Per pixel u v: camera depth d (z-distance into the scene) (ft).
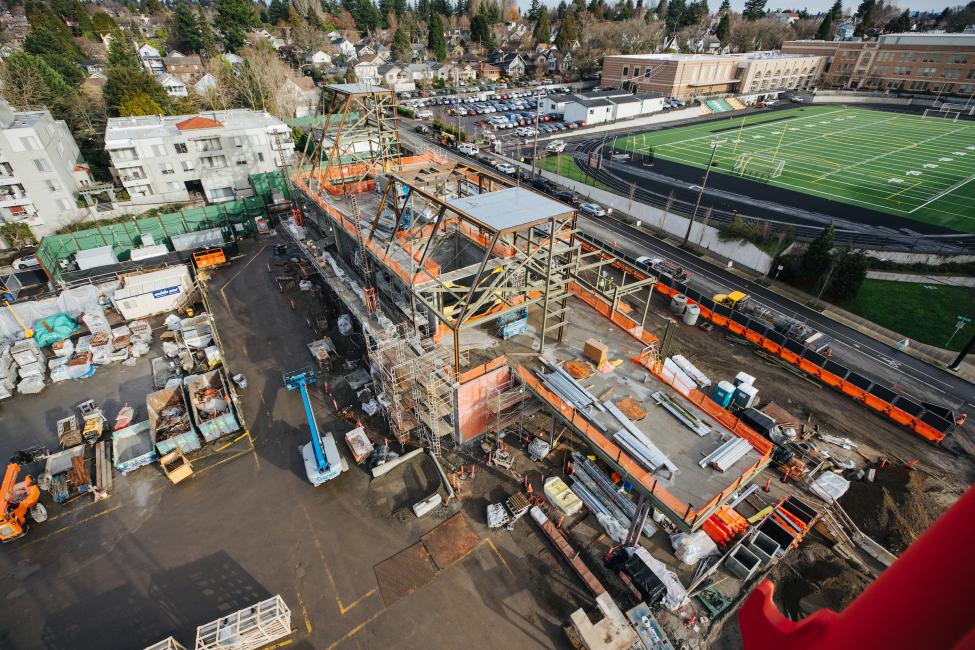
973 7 572.51
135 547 81.10
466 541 80.84
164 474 92.43
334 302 138.92
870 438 97.45
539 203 90.58
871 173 246.27
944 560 5.90
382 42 590.14
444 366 88.43
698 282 152.66
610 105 336.29
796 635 8.73
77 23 448.24
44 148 177.17
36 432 101.14
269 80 301.02
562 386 83.51
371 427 100.68
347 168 153.89
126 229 165.07
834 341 126.31
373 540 81.35
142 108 244.01
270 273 155.84
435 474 91.35
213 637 65.98
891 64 424.05
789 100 436.76
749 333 124.06
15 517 81.87
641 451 72.79
